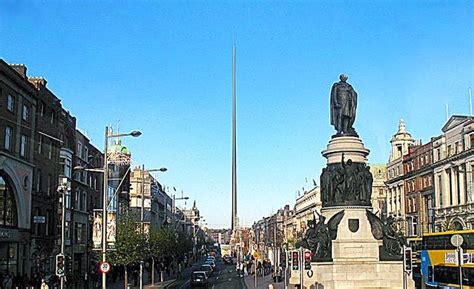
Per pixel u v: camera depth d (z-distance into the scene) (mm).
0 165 48125
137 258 51469
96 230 38906
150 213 127438
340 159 41438
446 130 91688
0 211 49469
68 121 68312
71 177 68000
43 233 59094
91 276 61281
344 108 43031
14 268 51781
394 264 38562
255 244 171625
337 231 39719
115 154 89750
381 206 129125
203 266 80562
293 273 39875
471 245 40875
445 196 90562
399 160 111625
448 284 43562
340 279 38219
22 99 53594
